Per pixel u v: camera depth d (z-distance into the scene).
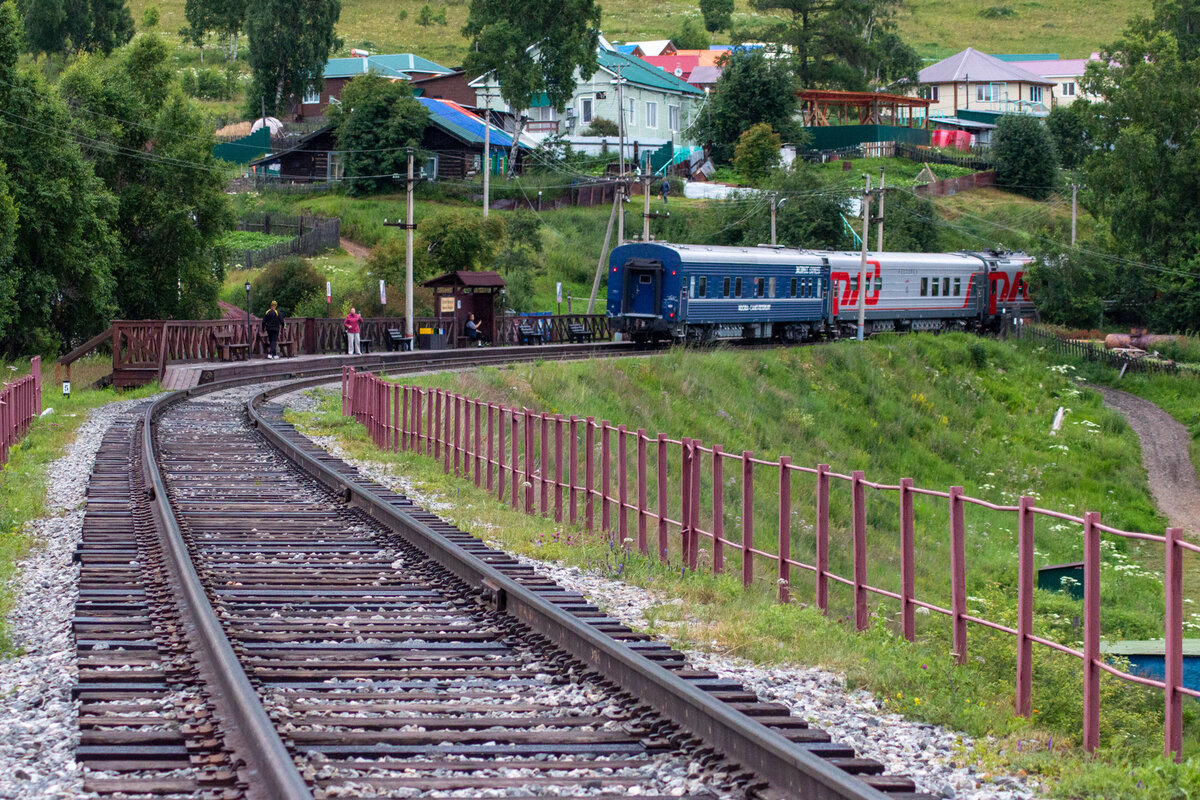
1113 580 84.25
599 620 33.78
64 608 35.75
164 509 48.94
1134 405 195.38
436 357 161.50
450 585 39.12
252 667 28.19
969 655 33.25
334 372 147.12
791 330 191.25
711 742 22.97
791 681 29.84
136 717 24.11
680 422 130.75
